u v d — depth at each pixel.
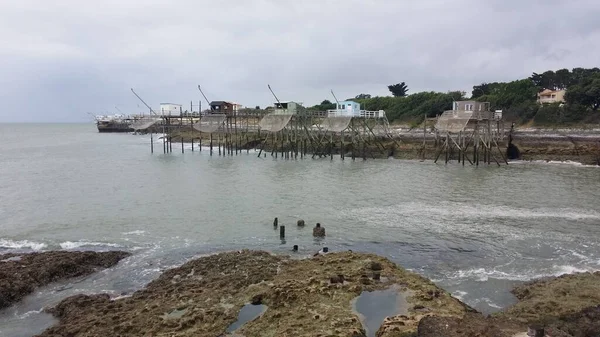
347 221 30.94
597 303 16.59
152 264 23.00
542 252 24.09
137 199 39.06
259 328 14.88
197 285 19.17
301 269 20.38
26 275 20.30
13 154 82.25
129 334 15.00
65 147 99.75
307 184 46.44
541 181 46.03
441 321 14.51
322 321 15.02
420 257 23.66
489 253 24.11
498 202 36.09
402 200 37.53
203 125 84.38
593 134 69.00
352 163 65.94
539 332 13.11
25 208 35.56
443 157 67.38
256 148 88.62
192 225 30.38
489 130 63.00
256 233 28.38
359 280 18.42
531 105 96.00
